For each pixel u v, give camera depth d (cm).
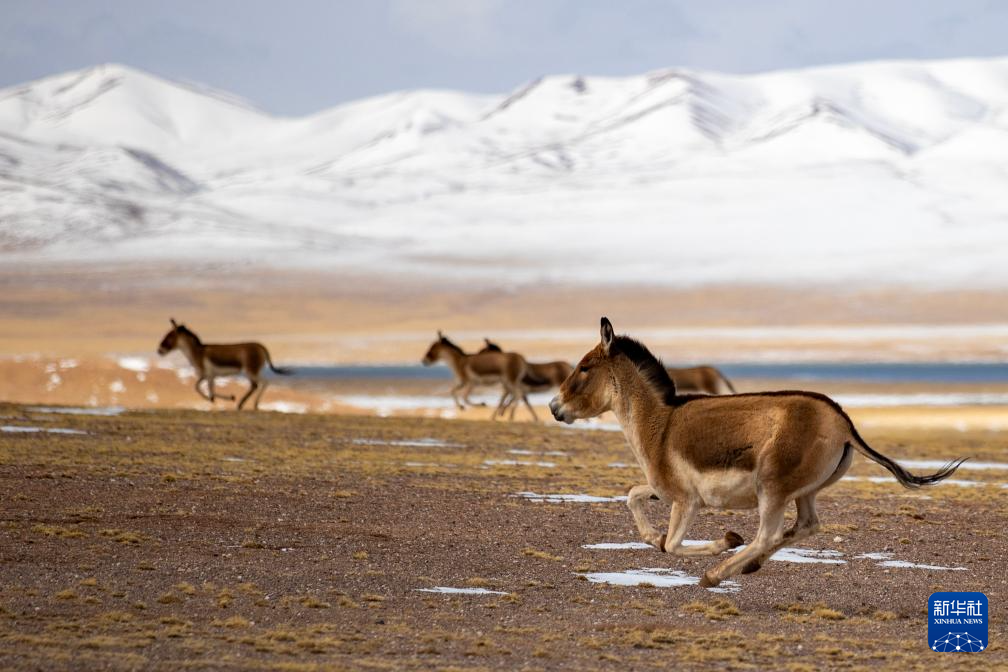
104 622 3225
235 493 5847
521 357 12794
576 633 3322
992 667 3067
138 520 4938
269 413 11388
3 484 5778
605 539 4969
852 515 5875
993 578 4303
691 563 4472
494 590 3894
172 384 15312
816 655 3155
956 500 6600
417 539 4772
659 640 3266
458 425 10975
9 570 3838
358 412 14800
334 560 4269
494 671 2877
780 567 4434
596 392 3869
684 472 3722
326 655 2986
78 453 7288
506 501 6016
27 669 2723
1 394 14625
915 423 14950
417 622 3394
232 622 3269
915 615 3688
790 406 3591
